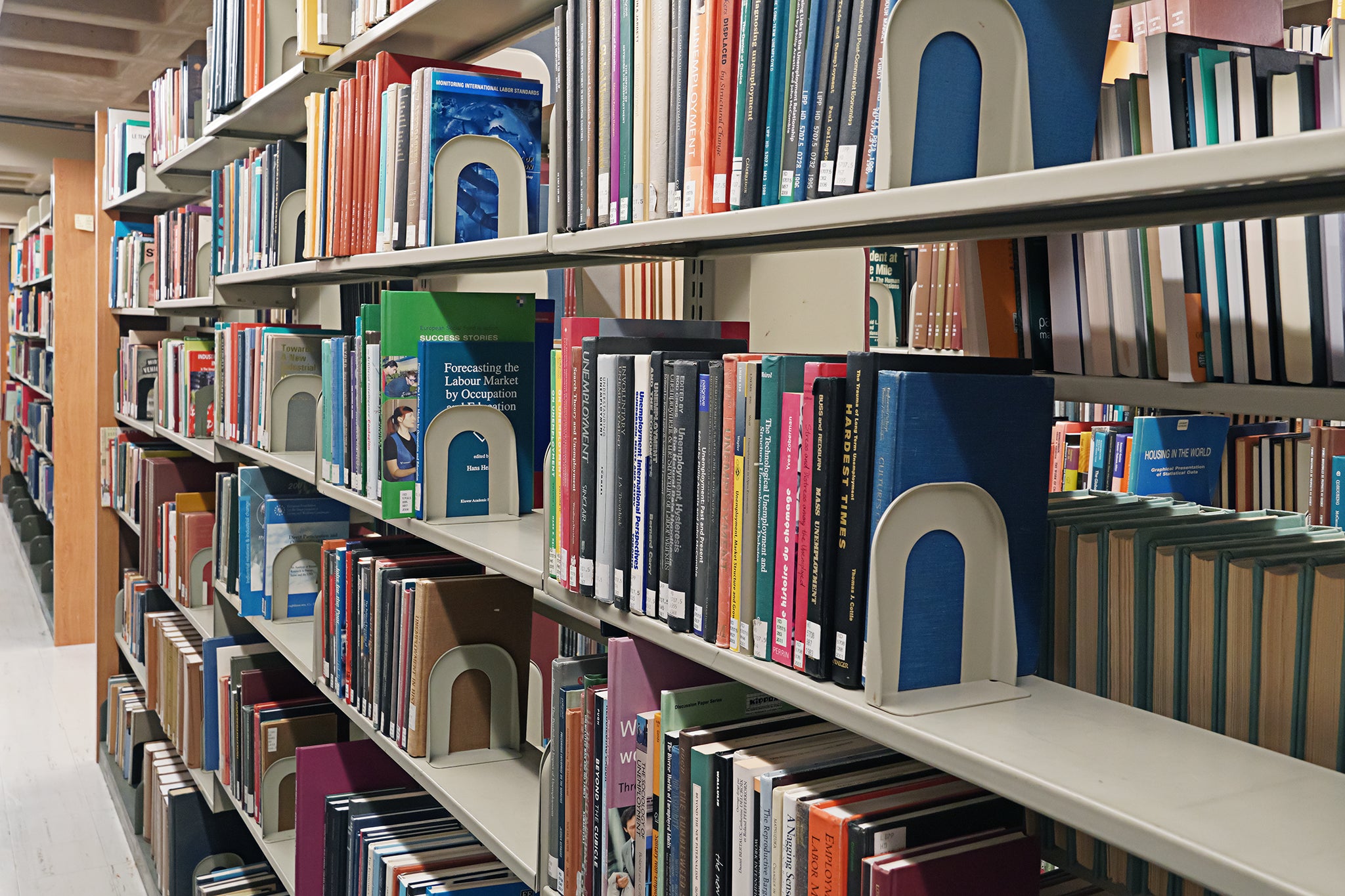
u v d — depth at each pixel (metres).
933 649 0.92
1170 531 0.98
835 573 0.93
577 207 1.32
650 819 1.18
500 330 1.75
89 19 4.10
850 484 0.90
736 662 1.02
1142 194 0.68
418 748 1.74
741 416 1.02
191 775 3.09
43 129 6.88
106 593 4.19
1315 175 0.59
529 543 1.56
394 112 1.74
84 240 5.58
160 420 3.52
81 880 3.24
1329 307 1.01
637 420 1.16
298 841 2.11
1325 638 0.81
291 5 2.38
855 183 0.92
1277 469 1.93
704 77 1.07
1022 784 0.74
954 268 2.42
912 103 0.84
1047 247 1.26
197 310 3.81
